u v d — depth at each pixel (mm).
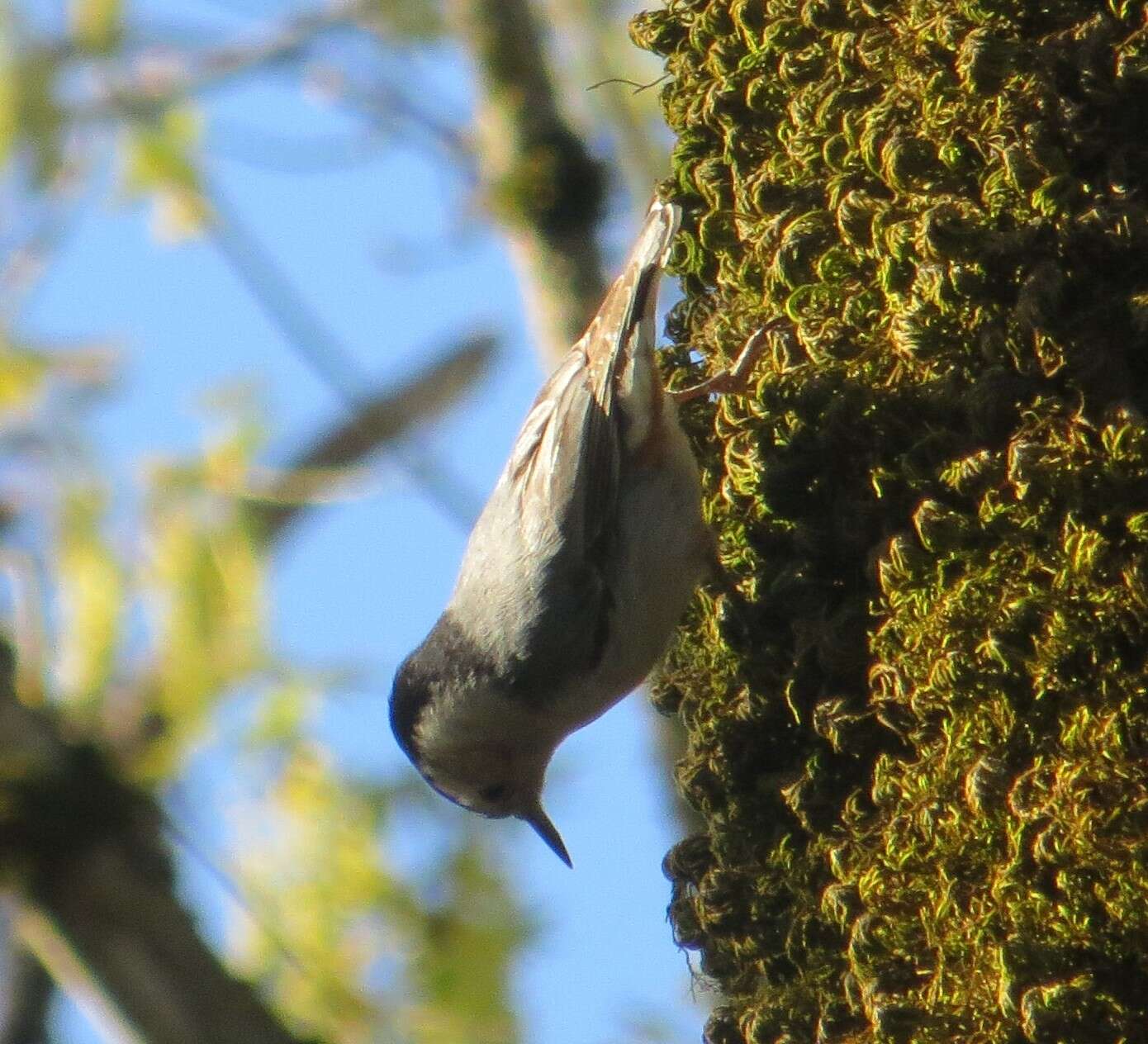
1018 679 8195
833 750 8992
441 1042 10852
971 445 8586
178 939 11266
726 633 9445
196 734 11094
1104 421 8227
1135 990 7840
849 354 9016
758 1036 9008
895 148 8742
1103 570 8102
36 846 11242
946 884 8281
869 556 8875
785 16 9430
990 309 8547
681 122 10078
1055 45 8531
